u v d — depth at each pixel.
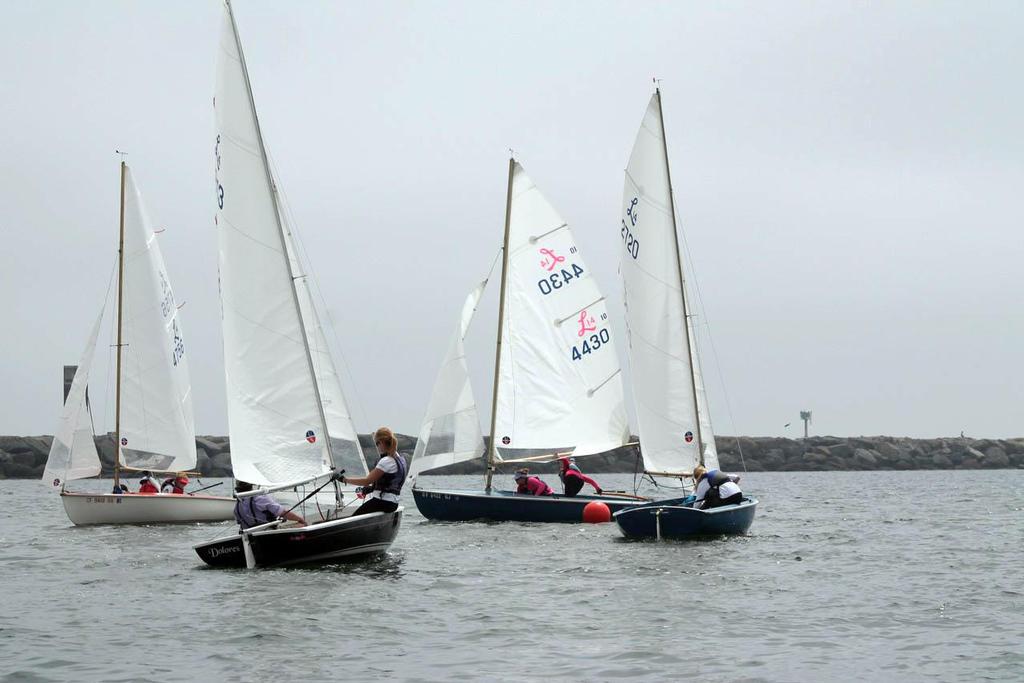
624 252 67.56
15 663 28.31
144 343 76.50
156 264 77.50
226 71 45.81
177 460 76.94
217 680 26.70
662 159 66.50
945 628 32.97
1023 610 35.81
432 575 42.53
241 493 43.66
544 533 60.09
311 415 45.44
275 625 32.59
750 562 47.53
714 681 26.84
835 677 27.25
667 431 66.44
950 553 52.09
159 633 31.61
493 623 33.28
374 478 44.72
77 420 73.25
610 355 73.25
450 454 72.69
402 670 27.72
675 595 38.47
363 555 44.53
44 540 59.81
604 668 28.02
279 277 45.62
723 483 58.69
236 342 45.78
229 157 45.81
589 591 39.16
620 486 145.25
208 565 45.47
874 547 54.56
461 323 73.44
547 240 72.44
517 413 71.81
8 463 184.50
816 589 39.97
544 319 72.25
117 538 60.66
